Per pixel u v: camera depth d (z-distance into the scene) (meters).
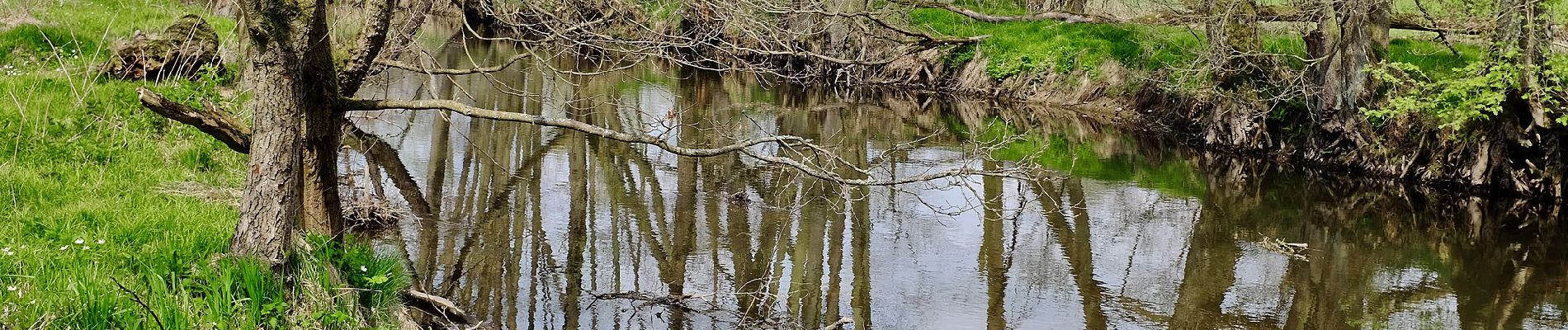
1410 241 13.44
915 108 24.09
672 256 11.95
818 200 14.60
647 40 11.60
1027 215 14.33
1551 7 13.45
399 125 19.34
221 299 6.79
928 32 27.31
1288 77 17.72
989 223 13.76
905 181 7.96
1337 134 17.14
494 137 18.80
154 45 15.48
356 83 8.59
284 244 7.20
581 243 12.38
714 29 13.16
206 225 8.66
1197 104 20.19
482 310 9.78
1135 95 22.34
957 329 9.80
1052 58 24.91
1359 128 16.86
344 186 13.52
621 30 12.53
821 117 22.34
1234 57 18.11
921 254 12.28
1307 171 17.45
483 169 16.17
